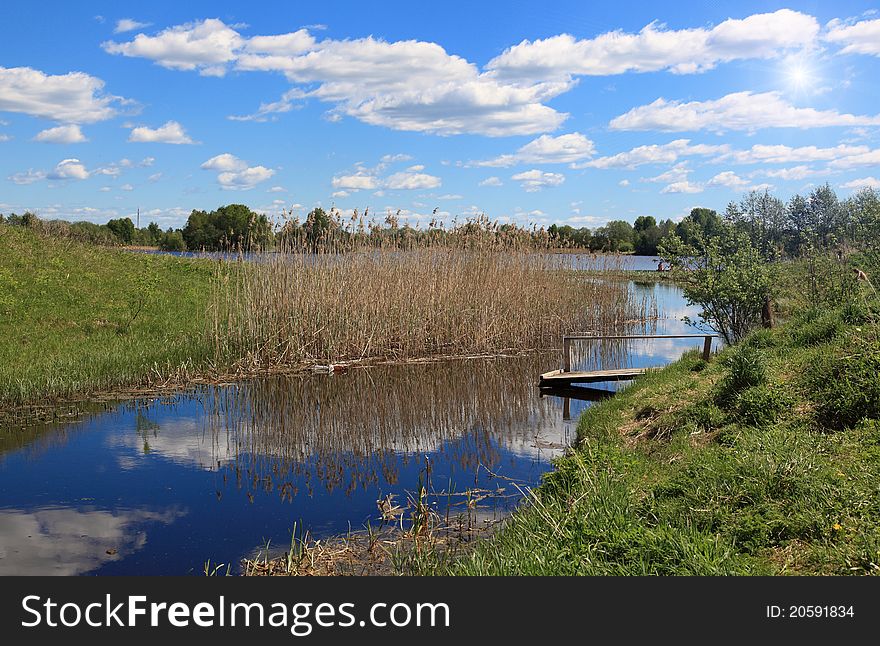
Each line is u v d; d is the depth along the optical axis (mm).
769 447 6863
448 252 20828
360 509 8484
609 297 26938
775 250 17266
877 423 7246
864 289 13438
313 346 17875
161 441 11398
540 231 23281
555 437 11727
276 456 10719
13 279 19938
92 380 14336
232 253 19094
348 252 19047
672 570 5230
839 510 5621
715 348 17672
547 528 6422
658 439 9031
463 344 19562
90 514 8297
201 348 16969
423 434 11984
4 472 9773
